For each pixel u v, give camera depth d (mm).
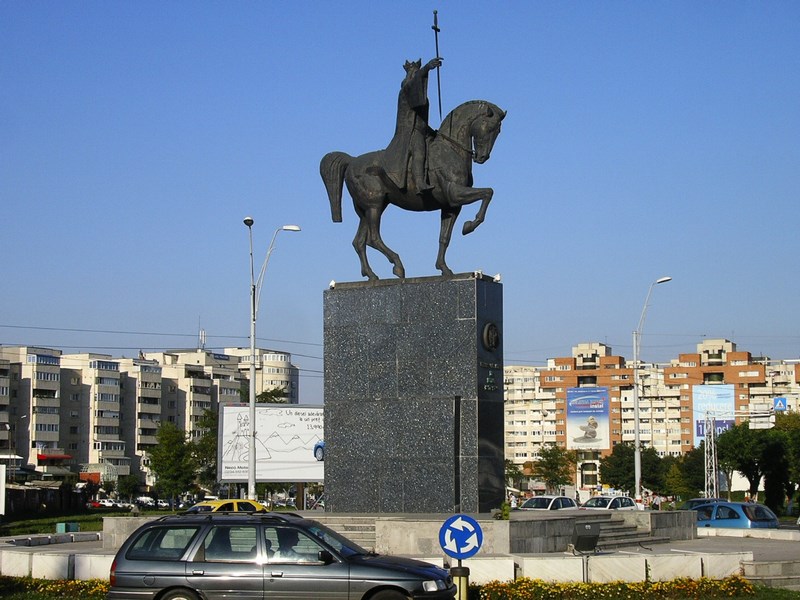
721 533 32500
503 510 22750
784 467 73188
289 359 157000
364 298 25297
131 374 131375
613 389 159000
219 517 15352
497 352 24656
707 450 76812
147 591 14758
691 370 155000
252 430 45906
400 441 24375
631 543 26922
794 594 18875
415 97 24438
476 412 23734
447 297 24312
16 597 18156
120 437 129250
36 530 46438
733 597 18344
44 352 127562
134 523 26891
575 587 18031
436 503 23812
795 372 149750
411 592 14523
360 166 25625
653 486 117750
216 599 14695
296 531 15047
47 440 118062
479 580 18469
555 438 163875
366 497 24562
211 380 141750
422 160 24625
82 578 20266
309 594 14633
